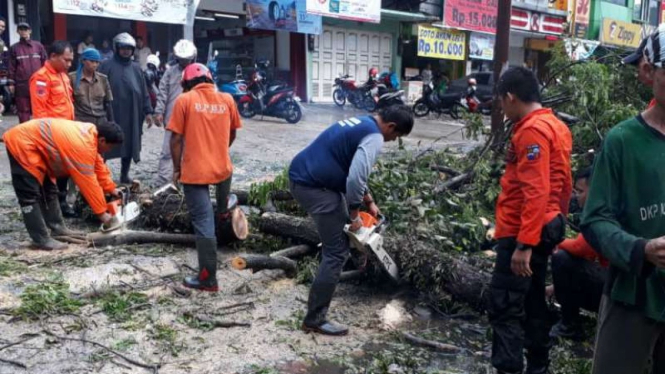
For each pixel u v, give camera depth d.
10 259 4.93
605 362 2.37
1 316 3.95
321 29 18.00
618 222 2.28
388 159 7.14
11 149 5.00
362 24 20.64
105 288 4.39
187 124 4.39
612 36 27.73
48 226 5.46
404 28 21.86
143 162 9.26
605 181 2.28
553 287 3.94
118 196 5.44
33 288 4.29
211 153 4.39
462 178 6.06
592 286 3.71
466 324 4.23
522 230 2.94
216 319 4.05
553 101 6.38
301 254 5.06
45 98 6.29
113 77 7.26
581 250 3.70
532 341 3.27
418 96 21.06
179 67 7.01
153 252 5.30
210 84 4.54
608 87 6.27
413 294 4.63
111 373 3.35
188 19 15.25
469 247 5.18
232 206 5.08
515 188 3.10
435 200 5.64
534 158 2.94
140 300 4.28
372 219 4.24
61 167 5.12
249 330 3.97
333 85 18.69
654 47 2.19
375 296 4.64
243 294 4.53
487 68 24.23
